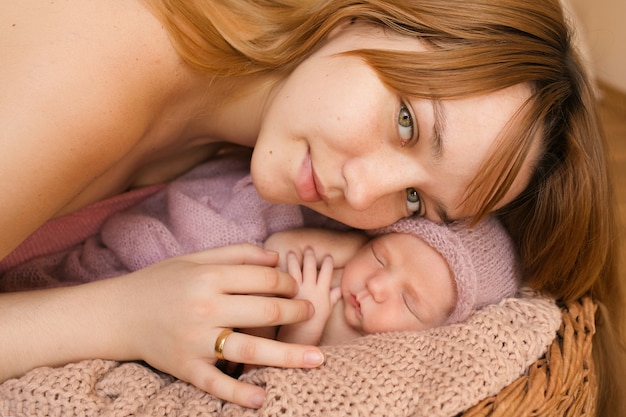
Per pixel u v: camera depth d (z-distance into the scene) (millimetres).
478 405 864
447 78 849
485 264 1048
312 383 816
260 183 960
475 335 928
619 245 1169
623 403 1195
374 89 862
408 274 1052
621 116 1938
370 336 949
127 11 863
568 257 1073
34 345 857
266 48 976
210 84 1007
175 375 853
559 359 962
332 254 1132
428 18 880
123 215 1114
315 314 1052
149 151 1069
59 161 830
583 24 1924
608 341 1177
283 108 917
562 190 1023
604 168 1040
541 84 918
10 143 788
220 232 1085
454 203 947
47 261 1098
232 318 844
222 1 968
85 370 843
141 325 862
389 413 817
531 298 1085
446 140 861
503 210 1099
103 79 837
